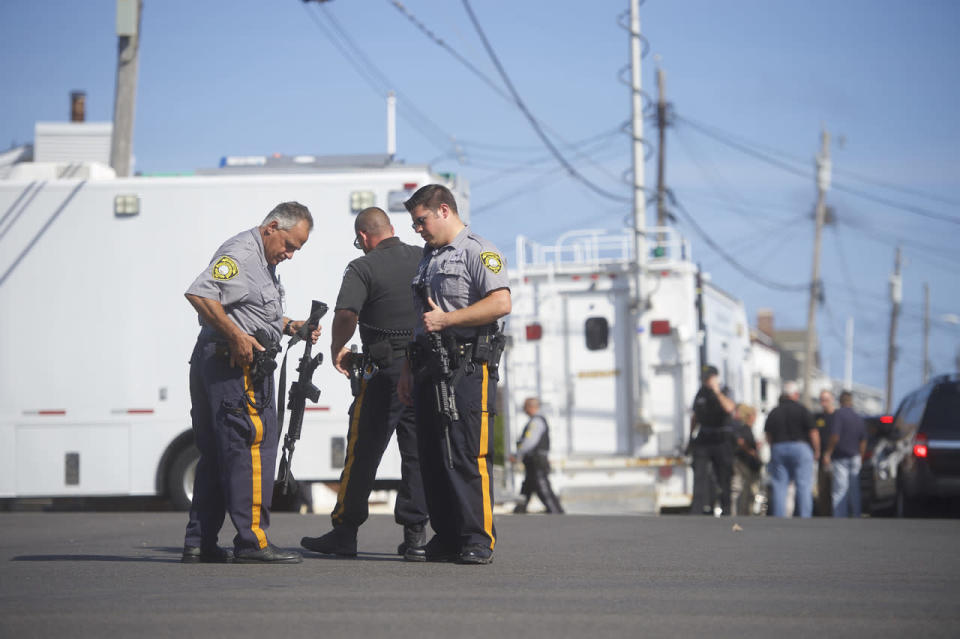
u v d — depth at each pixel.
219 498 17.12
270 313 16.53
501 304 16.17
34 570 16.33
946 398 38.38
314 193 33.69
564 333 41.69
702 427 37.41
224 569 16.16
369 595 13.33
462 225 16.70
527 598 13.19
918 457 37.66
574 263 41.75
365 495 18.11
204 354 16.50
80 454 33.81
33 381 34.00
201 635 10.61
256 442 16.50
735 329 50.69
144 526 27.27
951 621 11.85
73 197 34.12
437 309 16.17
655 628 11.17
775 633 10.99
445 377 16.20
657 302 40.97
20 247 34.16
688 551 20.34
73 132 52.47
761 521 29.69
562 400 41.50
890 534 25.05
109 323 33.91
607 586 14.48
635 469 40.66
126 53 44.72
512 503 41.81
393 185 33.56
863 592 14.19
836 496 40.19
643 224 51.84
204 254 33.81
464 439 16.53
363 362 18.06
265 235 16.47
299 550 19.55
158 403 33.69
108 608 12.27
